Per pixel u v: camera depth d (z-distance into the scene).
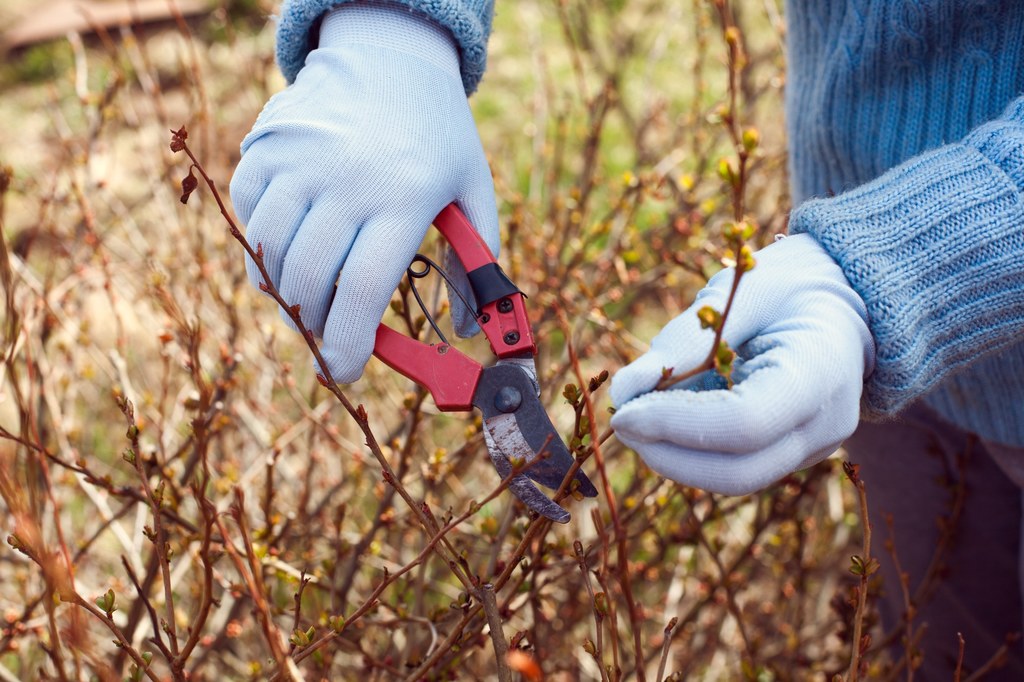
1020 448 1.30
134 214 3.07
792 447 0.90
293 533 1.83
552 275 2.04
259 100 2.47
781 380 0.88
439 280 1.66
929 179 1.01
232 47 2.85
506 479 1.01
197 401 1.51
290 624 1.90
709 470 0.89
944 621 1.69
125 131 3.72
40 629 1.50
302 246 1.08
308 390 2.53
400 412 1.90
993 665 1.48
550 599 1.79
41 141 4.35
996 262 0.98
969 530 1.61
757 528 1.89
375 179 1.09
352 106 1.14
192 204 2.47
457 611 1.42
